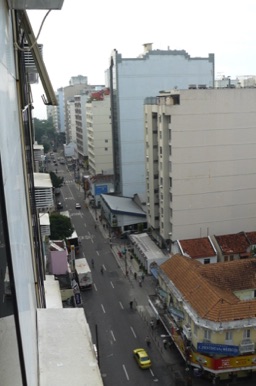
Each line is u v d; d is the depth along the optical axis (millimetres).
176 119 41438
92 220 65812
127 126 58438
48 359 6082
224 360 27078
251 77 68062
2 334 3072
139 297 40094
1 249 3092
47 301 16141
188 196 43406
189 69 57875
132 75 56500
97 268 47594
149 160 47344
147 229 55062
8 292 3232
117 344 32500
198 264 34938
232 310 27703
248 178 44406
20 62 9547
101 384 5617
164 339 32719
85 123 100062
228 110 42219
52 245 41000
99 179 72438
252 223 45531
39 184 17578
